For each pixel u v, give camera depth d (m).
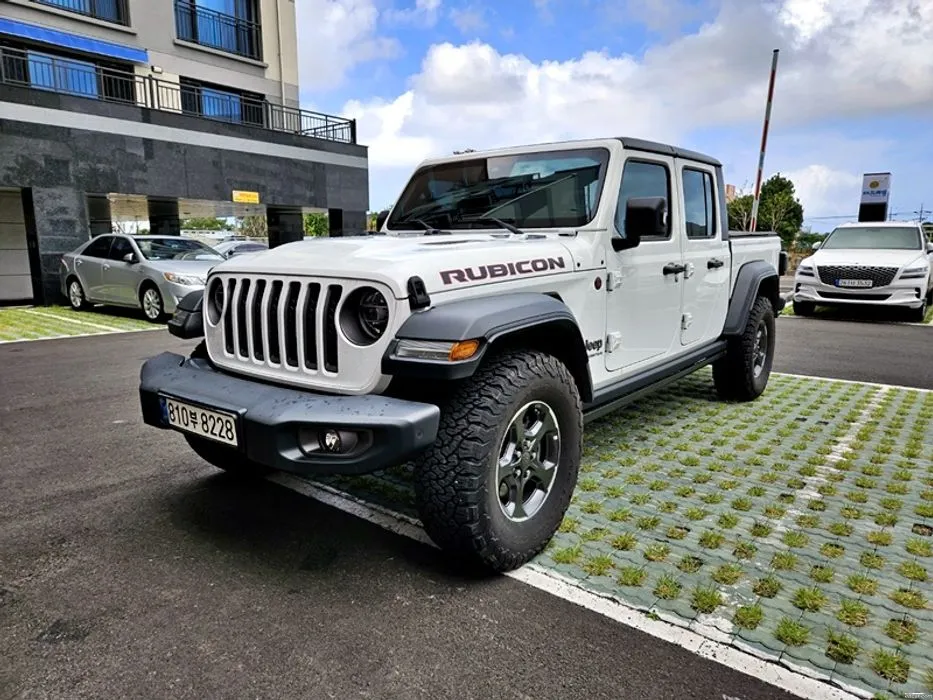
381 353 2.38
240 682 1.97
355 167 19.08
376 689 1.94
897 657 2.07
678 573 2.58
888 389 5.78
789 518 3.09
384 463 2.20
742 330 4.87
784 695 1.92
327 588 2.50
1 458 3.96
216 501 3.31
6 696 1.91
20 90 12.18
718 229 4.64
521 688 1.95
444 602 2.40
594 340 3.31
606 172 3.41
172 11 16.80
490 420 2.40
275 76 19.44
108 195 14.02
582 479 3.56
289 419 2.25
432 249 2.71
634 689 1.94
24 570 2.63
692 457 3.93
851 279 10.27
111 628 2.24
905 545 2.82
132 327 9.83
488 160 3.83
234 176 16.03
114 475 3.68
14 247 14.58
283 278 2.63
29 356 7.45
